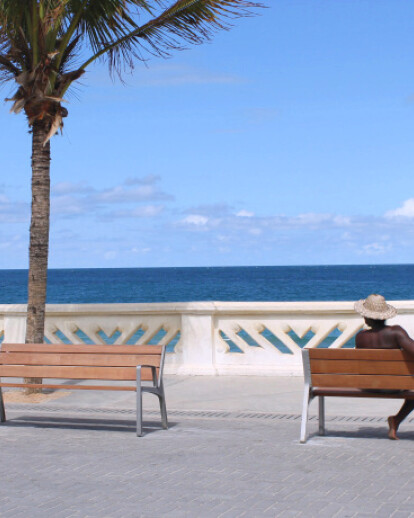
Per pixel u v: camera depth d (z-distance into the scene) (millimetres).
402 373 6570
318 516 4484
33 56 9273
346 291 81188
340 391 6734
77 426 7613
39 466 5840
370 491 5031
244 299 69188
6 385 7844
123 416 8188
